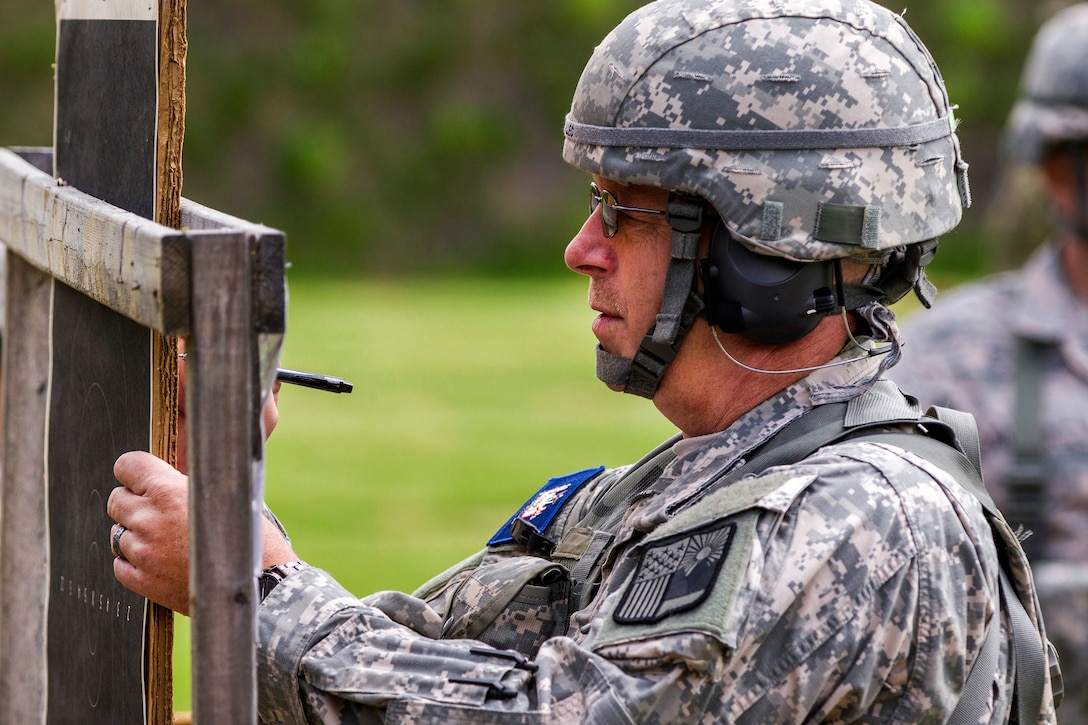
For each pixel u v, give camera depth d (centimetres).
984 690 428
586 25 5288
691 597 397
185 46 405
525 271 4744
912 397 484
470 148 5031
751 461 454
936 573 413
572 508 536
